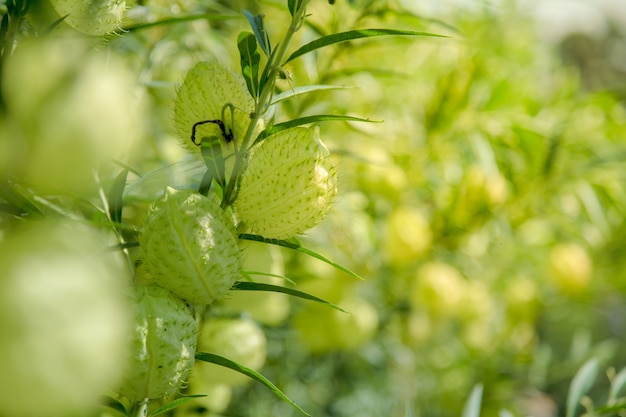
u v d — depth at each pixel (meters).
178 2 1.27
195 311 0.93
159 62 1.30
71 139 0.73
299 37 1.32
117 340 0.69
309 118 0.93
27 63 0.73
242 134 0.98
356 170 1.58
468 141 1.73
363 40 1.34
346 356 1.85
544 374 2.15
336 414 1.84
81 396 0.67
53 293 0.65
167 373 0.87
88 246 0.73
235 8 1.42
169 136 1.28
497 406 2.06
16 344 0.63
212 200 0.96
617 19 3.67
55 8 0.89
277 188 0.94
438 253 1.87
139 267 0.97
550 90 2.08
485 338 2.07
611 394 1.18
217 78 0.97
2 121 0.73
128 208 1.18
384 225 1.73
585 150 1.86
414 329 1.88
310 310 1.46
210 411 1.20
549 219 1.98
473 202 1.73
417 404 2.00
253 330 1.13
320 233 1.43
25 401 0.65
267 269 1.12
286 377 1.64
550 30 2.38
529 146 1.75
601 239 2.08
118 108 0.74
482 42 1.74
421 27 1.46
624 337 2.79
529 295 2.11
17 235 0.68
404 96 1.74
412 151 1.76
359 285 1.62
